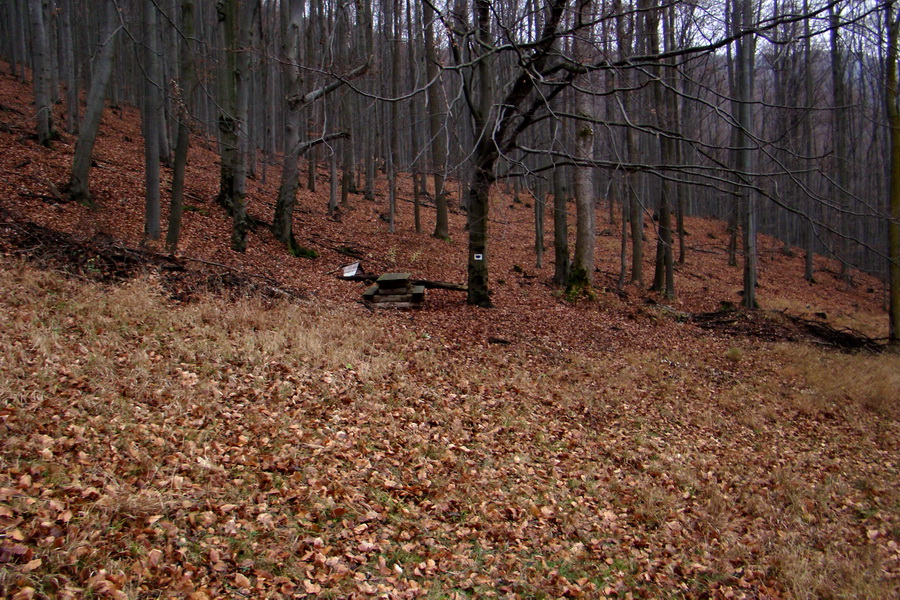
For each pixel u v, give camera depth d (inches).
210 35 1106.1
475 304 549.6
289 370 300.5
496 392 340.2
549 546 199.6
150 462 187.9
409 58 857.5
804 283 1209.4
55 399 212.7
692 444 319.3
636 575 194.1
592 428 317.7
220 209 683.4
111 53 542.0
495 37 324.5
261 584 147.1
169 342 299.4
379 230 902.4
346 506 191.5
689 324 664.4
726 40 241.8
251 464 204.5
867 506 278.2
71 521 148.3
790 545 224.1
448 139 238.2
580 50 310.2
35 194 508.7
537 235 882.8
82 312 308.3
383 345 380.2
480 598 165.0
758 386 442.3
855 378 481.4
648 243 1242.6
